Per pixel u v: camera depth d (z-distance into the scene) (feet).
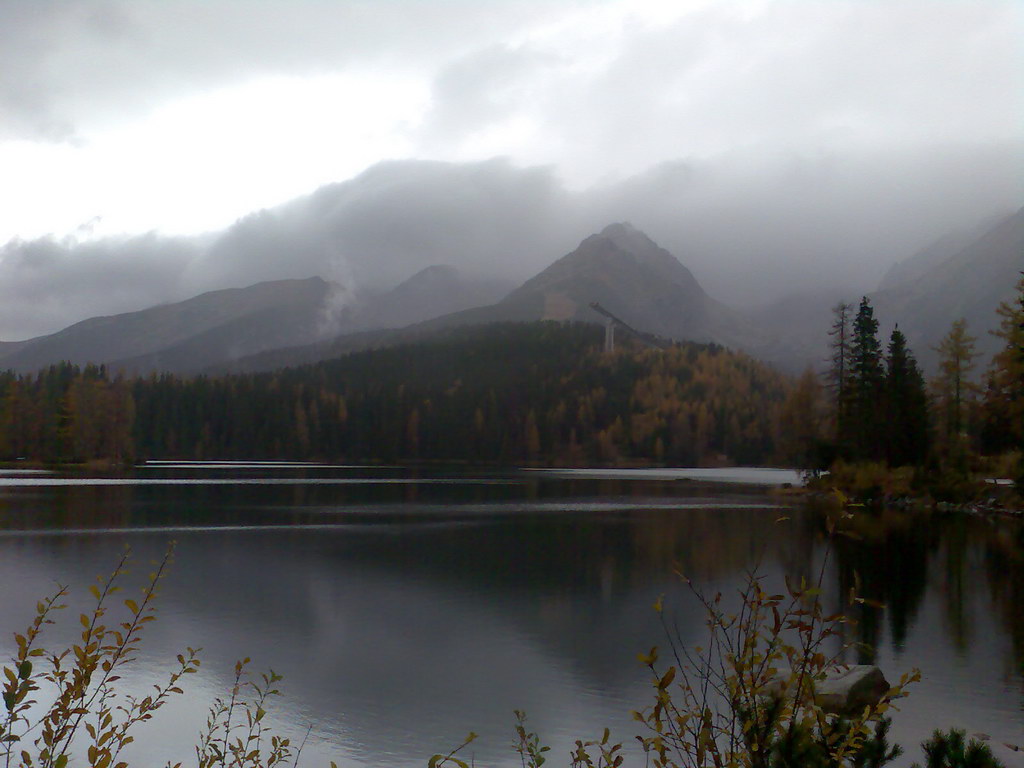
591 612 81.56
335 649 67.26
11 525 154.81
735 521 174.81
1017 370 179.83
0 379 470.80
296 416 596.29
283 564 111.86
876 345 246.47
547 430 624.18
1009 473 186.80
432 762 19.49
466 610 82.74
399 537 144.25
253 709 52.65
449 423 612.29
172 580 98.02
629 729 49.24
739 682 18.66
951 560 112.16
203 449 571.28
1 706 50.16
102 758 19.93
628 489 305.73
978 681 55.77
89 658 20.44
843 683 45.62
